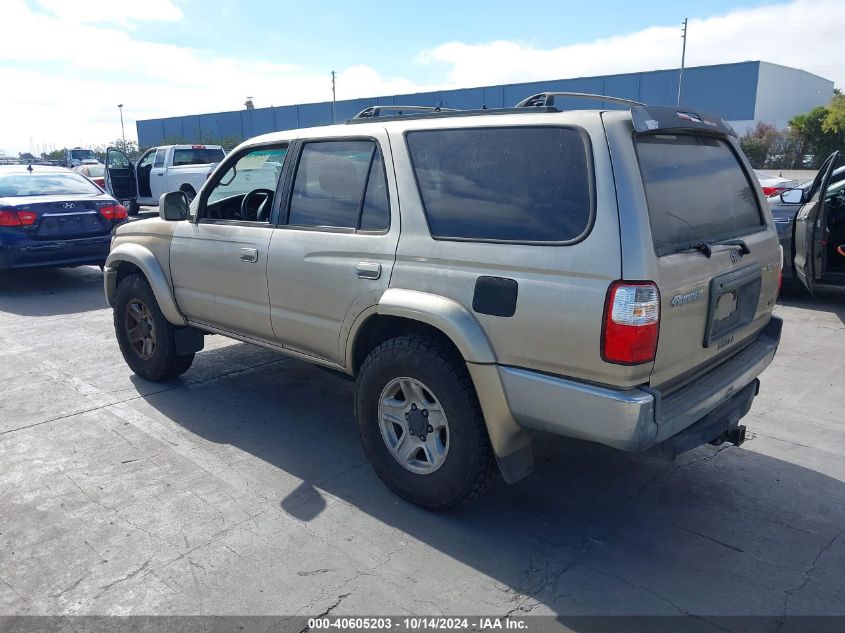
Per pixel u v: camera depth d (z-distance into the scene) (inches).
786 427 175.0
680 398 115.2
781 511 136.0
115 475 150.7
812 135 1414.9
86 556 120.7
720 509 136.9
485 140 122.9
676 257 110.1
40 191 366.3
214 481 148.1
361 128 144.2
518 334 114.0
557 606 108.0
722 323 126.2
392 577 115.1
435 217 127.3
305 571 116.6
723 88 1675.7
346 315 141.7
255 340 172.4
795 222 289.6
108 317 300.4
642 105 116.2
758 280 138.3
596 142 109.0
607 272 104.0
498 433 120.0
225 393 201.6
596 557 121.1
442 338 129.2
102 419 182.2
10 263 337.7
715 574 116.2
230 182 181.2
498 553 122.2
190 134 2380.7
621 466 155.2
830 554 121.7
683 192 120.0
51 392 202.5
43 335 269.3
